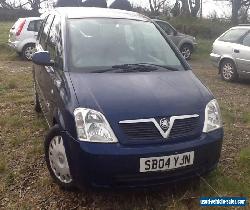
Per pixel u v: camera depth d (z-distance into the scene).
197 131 3.71
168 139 3.54
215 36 23.78
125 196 3.91
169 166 3.52
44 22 6.32
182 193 3.96
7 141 5.37
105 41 4.66
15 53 15.44
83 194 3.95
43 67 5.16
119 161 3.40
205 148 3.69
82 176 3.52
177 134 3.60
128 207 3.74
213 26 24.55
